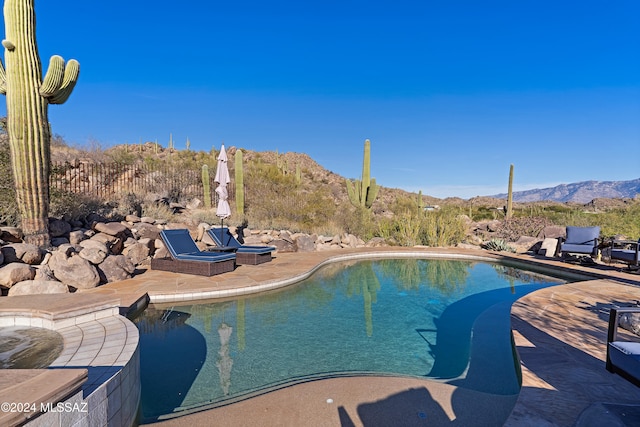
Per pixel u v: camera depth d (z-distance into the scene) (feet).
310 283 27.22
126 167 51.78
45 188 21.75
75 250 22.17
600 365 10.90
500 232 58.29
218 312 19.72
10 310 11.89
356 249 42.83
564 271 30.76
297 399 9.98
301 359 13.96
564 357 11.50
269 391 11.29
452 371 13.12
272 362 13.58
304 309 20.79
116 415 8.19
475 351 14.76
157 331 16.69
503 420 9.00
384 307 21.53
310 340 16.02
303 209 50.90
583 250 32.09
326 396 10.16
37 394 5.35
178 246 27.30
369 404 9.71
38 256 19.72
